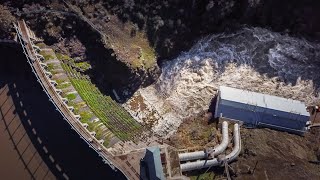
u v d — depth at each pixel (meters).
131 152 92.69
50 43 104.62
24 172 94.19
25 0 102.88
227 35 113.44
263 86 107.94
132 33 106.31
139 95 107.25
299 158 94.62
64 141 97.19
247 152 95.38
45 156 95.56
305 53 112.00
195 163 91.88
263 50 112.12
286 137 98.69
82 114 97.19
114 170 91.19
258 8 110.31
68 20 103.75
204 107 104.62
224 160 92.25
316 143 98.06
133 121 102.88
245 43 112.88
